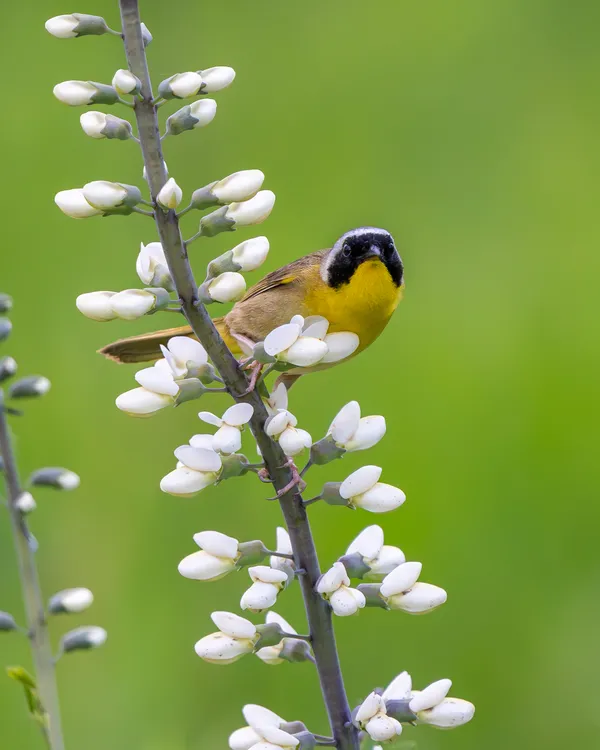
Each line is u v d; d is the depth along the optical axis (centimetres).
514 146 1391
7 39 1393
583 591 1085
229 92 1398
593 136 1385
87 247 1243
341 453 560
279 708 992
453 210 1355
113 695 1002
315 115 1387
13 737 964
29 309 1212
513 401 1217
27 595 711
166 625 1043
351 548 555
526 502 1146
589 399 1204
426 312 1301
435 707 529
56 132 1320
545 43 1450
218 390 564
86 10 1412
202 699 1002
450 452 1183
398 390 1233
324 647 544
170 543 1081
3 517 996
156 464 1134
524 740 1015
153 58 1409
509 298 1295
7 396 723
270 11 1459
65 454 1128
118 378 1173
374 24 1450
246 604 535
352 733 539
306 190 1349
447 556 1122
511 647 1063
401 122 1403
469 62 1434
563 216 1345
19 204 1277
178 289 550
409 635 1062
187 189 1320
